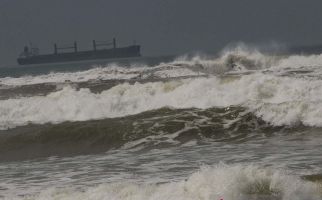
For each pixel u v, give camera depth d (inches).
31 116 3964.1
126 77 5713.6
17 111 4028.1
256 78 3737.7
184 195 1424.7
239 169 1451.8
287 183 1397.6
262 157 2269.9
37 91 5007.4
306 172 1899.6
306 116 2928.2
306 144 2508.6
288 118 2928.2
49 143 3051.2
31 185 2091.5
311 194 1380.4
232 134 2851.9
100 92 4399.6
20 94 4894.2
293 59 6240.2
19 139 3159.5
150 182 1952.5
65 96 4173.2
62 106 3966.5
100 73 6136.8
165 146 2753.4
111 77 5777.6
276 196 1355.8
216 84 3823.8
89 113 3838.6
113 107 3853.3
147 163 2352.4
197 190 1424.7
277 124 2920.8
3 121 3887.8
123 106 3850.9
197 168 2155.5
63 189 1793.8
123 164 2385.6
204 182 1443.2
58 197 1673.2
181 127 2970.0
